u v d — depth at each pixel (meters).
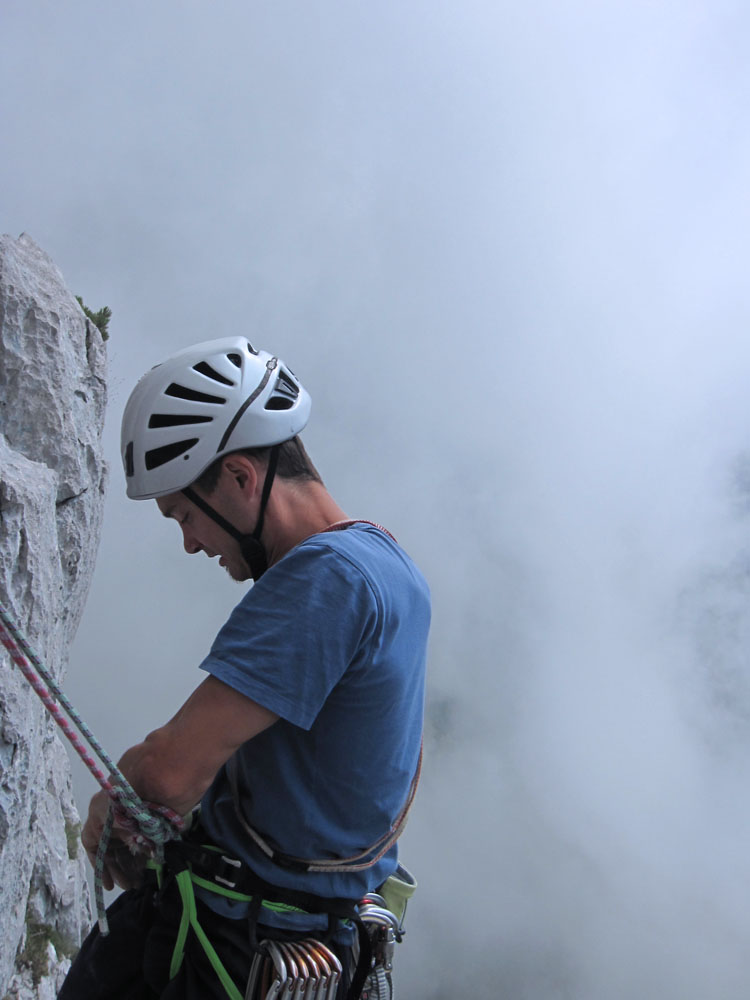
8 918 3.74
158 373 1.94
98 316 6.10
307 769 1.81
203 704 1.69
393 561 1.90
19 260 4.93
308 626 1.70
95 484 5.51
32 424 4.68
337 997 1.94
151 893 2.06
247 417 1.89
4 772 3.31
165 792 1.70
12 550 3.49
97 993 2.06
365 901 2.13
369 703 1.79
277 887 1.87
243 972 1.88
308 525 1.99
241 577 2.09
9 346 4.60
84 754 1.68
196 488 1.96
